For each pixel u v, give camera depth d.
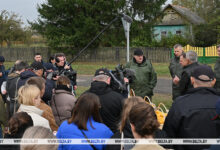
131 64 5.76
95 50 27.69
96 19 25.88
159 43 30.19
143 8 27.95
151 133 1.83
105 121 3.07
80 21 25.97
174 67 5.41
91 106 2.45
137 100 2.35
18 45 38.75
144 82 5.57
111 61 27.34
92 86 3.18
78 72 18.03
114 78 3.73
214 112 2.32
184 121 2.34
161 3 27.69
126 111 2.33
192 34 30.39
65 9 25.73
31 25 28.22
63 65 5.82
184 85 3.75
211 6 32.84
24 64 4.45
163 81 13.50
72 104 3.60
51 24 27.48
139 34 27.34
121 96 3.19
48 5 27.06
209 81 2.48
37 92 2.88
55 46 26.72
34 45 39.53
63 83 3.73
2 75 6.61
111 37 26.89
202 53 23.28
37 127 1.97
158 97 9.36
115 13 25.88
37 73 4.38
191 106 2.37
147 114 1.86
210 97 2.42
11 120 2.50
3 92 5.11
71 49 27.64
